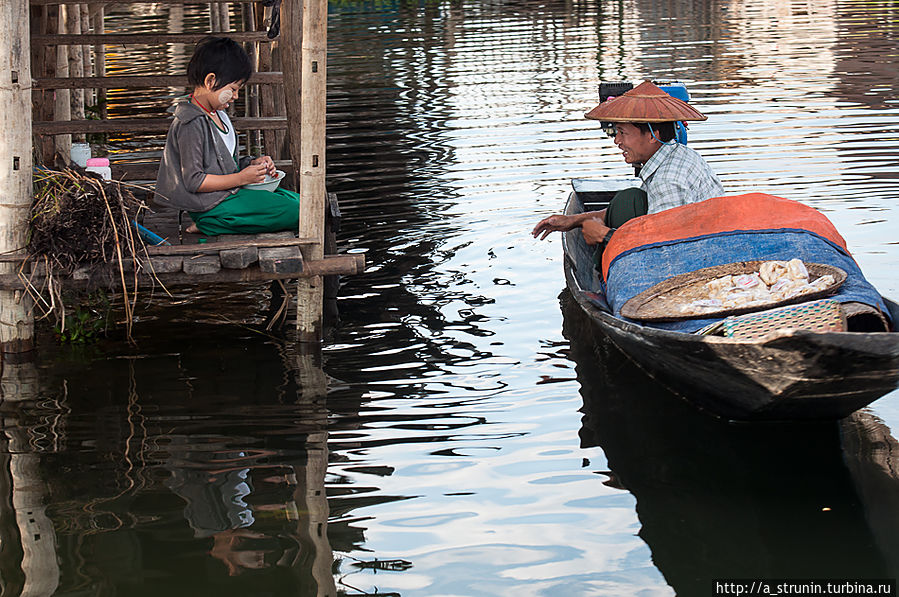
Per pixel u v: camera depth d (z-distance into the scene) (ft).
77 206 17.28
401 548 12.16
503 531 12.46
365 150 34.12
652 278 16.31
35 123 23.03
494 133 35.70
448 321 19.48
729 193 26.43
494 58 52.54
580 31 61.36
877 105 36.86
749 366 13.12
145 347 18.65
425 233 24.86
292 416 15.70
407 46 57.98
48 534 12.59
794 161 29.50
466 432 15.03
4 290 17.79
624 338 15.26
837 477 13.58
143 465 14.29
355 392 16.52
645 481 13.57
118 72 47.67
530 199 27.40
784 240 15.99
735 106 37.88
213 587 11.48
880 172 27.84
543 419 15.40
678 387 15.38
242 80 18.85
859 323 14.78
